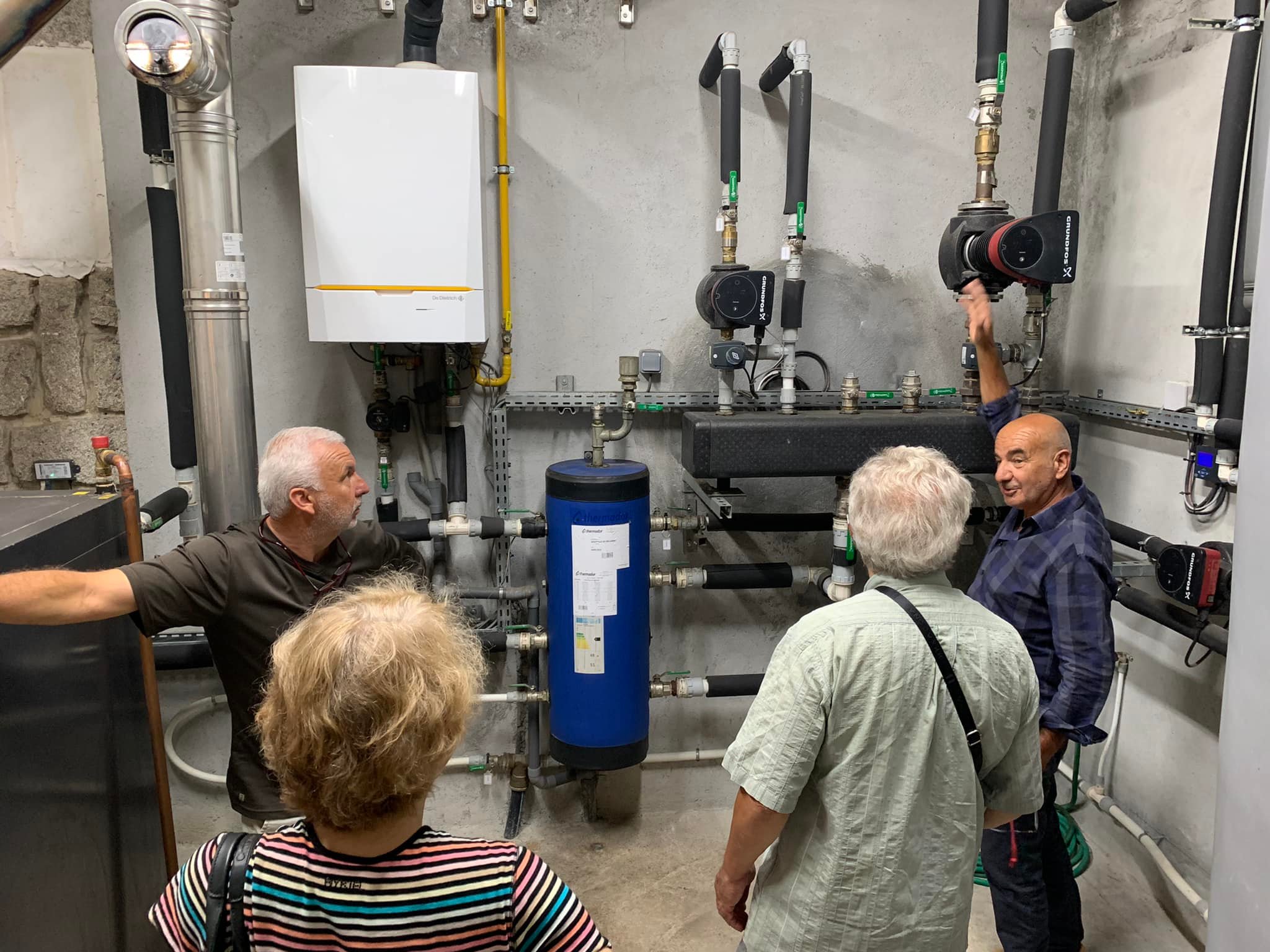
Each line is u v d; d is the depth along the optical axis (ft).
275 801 5.30
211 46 5.61
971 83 7.84
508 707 8.22
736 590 8.33
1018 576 5.59
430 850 2.46
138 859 5.22
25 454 7.02
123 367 7.32
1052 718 5.30
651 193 7.69
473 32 7.27
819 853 3.83
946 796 3.74
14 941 3.88
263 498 4.92
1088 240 8.02
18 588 3.88
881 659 3.59
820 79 7.70
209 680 7.84
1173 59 6.89
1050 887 5.93
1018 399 6.56
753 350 7.32
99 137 6.91
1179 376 6.84
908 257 8.05
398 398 7.68
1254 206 5.25
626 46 7.47
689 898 7.29
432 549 7.96
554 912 2.50
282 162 7.25
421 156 6.45
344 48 7.18
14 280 6.81
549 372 7.85
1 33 4.52
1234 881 4.19
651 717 8.43
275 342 7.48
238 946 2.43
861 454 6.70
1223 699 4.32
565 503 6.77
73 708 4.48
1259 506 4.03
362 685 2.23
